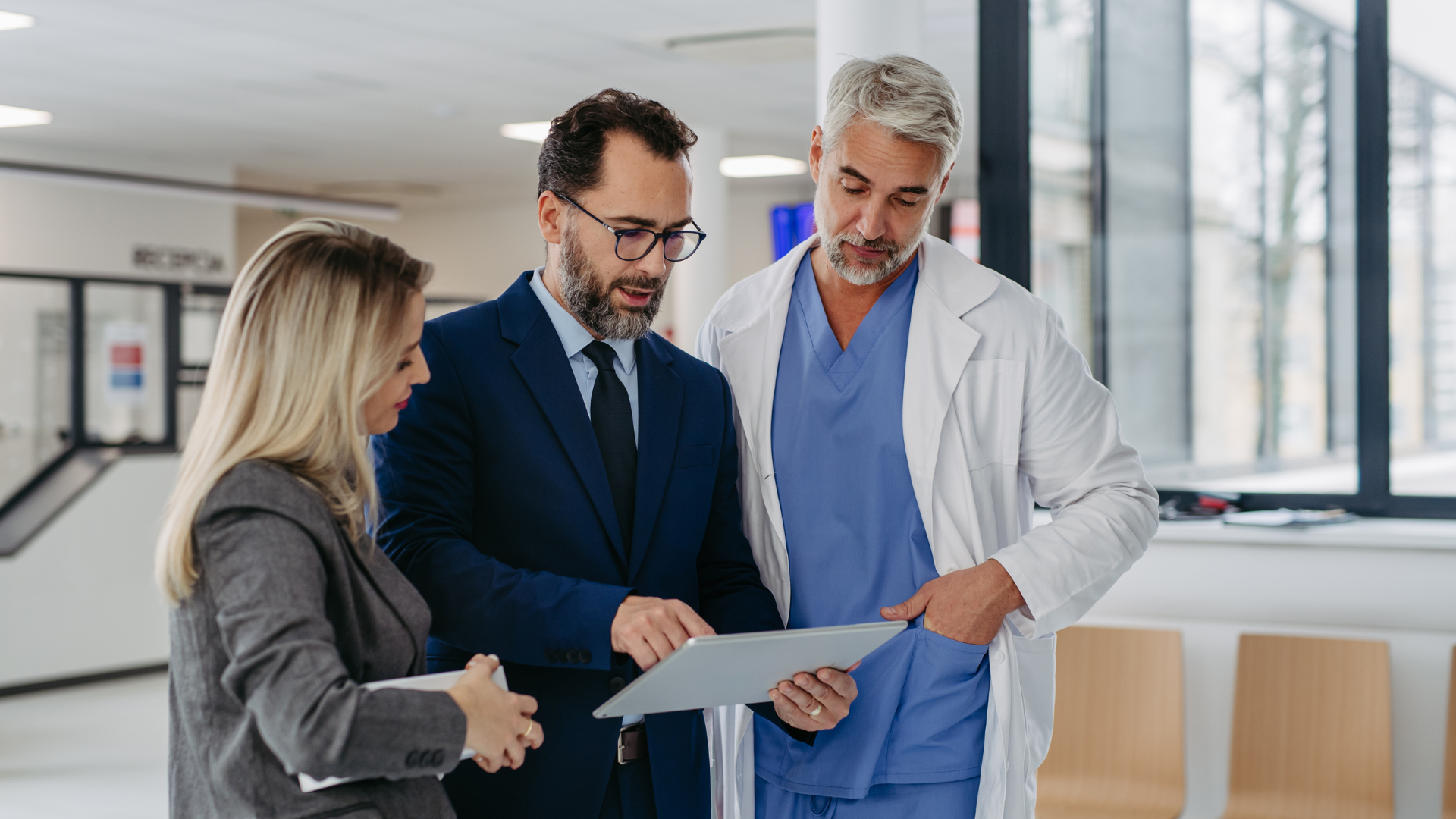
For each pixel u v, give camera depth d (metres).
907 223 1.81
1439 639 3.07
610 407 1.70
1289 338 3.69
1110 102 3.84
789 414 1.97
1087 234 3.90
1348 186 3.59
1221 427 3.79
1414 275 3.51
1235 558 3.31
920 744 1.87
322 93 7.32
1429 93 3.47
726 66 6.84
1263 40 3.67
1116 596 3.45
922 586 1.84
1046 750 2.01
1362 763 3.02
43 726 6.45
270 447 1.28
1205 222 3.79
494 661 1.35
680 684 1.38
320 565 1.26
